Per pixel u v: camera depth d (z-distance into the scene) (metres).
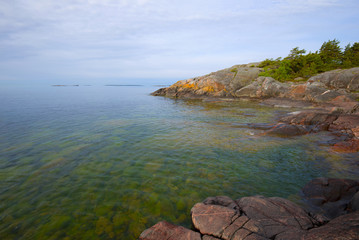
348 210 6.47
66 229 6.11
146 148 13.73
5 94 79.25
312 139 15.69
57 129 19.25
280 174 9.88
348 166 10.51
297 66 58.81
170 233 5.42
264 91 45.00
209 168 10.55
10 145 14.27
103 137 16.47
